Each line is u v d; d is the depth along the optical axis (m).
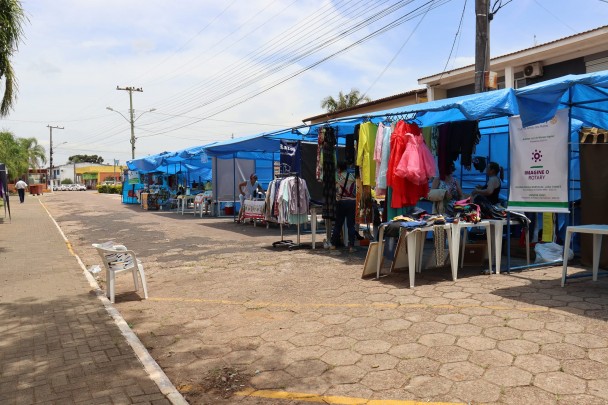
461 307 5.02
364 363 3.78
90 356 4.23
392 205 7.07
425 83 18.17
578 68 14.03
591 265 6.72
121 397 3.41
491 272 6.59
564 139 6.17
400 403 3.10
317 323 4.85
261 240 11.48
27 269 8.60
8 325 5.20
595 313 4.59
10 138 47.66
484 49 9.81
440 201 7.89
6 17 9.83
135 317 5.54
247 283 6.88
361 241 9.77
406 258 6.70
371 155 7.76
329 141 9.08
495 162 8.77
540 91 5.73
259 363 3.96
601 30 12.68
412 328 4.47
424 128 8.16
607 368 3.39
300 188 9.62
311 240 10.52
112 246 6.68
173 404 3.29
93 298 6.38
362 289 6.09
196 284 7.06
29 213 22.81
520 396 3.06
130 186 30.09
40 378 3.77
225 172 18.70
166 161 22.27
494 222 6.66
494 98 6.27
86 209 25.44
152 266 8.67
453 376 3.42
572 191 7.47
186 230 14.31
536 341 3.95
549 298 5.19
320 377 3.60
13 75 10.41
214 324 5.11
